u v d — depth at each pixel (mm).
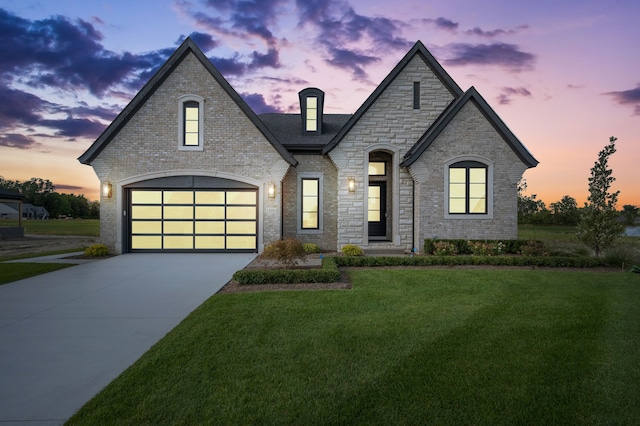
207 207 14414
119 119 13633
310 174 15320
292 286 7969
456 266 10531
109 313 6090
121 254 13875
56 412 3066
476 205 13664
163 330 5242
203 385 3436
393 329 5035
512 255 12438
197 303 6734
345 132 13992
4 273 9750
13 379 3693
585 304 6375
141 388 3381
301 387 3402
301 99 15867
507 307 6180
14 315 5973
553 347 4414
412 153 13172
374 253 13609
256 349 4312
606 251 11367
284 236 15219
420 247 13398
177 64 13891
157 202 14328
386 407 3062
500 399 3207
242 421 2846
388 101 14344
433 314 5758
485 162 13445
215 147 14000
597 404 3150
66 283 8562
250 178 14062
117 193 13828
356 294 7078
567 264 10453
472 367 3852
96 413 2975
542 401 3188
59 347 4578
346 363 3934
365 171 14266
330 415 2939
